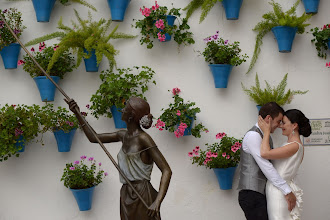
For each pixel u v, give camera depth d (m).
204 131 5.34
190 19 5.33
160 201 3.68
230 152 5.10
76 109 4.05
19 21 5.11
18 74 5.21
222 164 5.09
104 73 5.23
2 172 5.20
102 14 5.25
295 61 5.41
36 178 5.23
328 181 5.42
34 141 5.22
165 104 5.31
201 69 5.35
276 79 5.39
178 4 5.31
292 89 5.40
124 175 3.80
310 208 5.40
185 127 4.95
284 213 4.19
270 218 4.23
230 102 5.38
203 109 5.35
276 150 4.19
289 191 4.14
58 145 5.09
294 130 4.36
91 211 5.26
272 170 4.17
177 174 5.32
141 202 3.77
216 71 5.17
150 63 5.30
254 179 4.29
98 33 5.00
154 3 5.31
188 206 5.32
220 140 5.34
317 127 5.41
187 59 5.33
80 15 5.23
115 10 5.07
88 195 5.07
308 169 5.42
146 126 3.78
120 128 5.12
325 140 5.42
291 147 4.22
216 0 5.12
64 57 5.09
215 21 5.35
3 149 4.79
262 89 5.37
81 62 5.25
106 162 5.27
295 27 5.15
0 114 4.77
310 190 5.41
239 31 5.37
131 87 5.10
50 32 5.23
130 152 3.78
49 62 4.92
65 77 5.23
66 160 5.24
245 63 5.38
